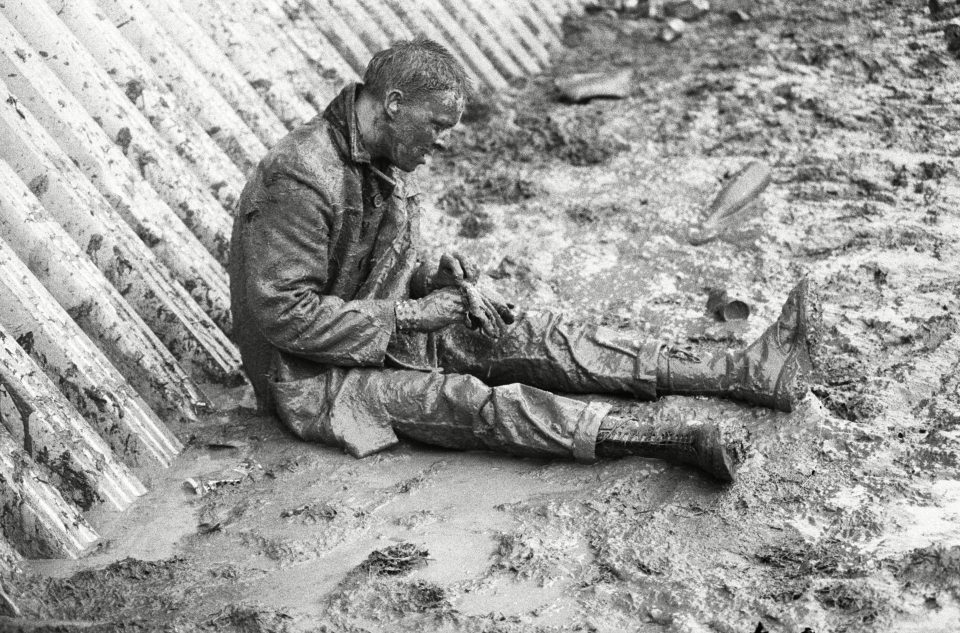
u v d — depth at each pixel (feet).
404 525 14.19
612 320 18.28
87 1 19.11
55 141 17.30
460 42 26.91
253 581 13.42
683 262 19.85
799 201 21.39
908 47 27.30
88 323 16.37
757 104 25.34
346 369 15.65
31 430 14.58
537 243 20.75
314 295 15.20
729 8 31.12
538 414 14.89
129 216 17.98
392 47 14.76
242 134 20.77
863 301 18.21
